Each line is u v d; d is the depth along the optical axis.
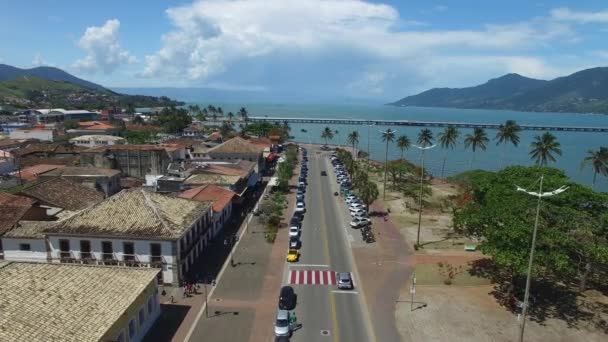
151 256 51.72
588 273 55.16
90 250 51.75
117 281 39.69
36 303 33.19
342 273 55.00
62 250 52.12
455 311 48.31
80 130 196.62
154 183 89.88
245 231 74.62
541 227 46.16
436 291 53.31
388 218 87.88
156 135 196.25
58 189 70.94
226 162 109.56
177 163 109.06
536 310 48.72
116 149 109.69
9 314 31.11
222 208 72.12
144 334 41.91
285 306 47.97
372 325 45.03
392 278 57.09
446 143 141.50
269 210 84.56
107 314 34.91
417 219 87.31
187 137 194.88
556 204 53.56
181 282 52.78
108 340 34.12
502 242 46.94
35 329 30.67
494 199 56.56
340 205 98.00
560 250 45.38
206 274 56.31
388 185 122.62
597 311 48.84
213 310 47.19
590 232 48.44
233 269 58.38
